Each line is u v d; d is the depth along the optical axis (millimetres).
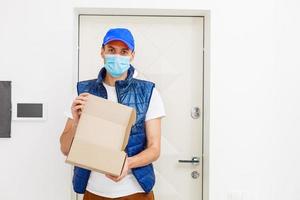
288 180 1948
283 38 1949
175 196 2064
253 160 1934
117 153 1223
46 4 1859
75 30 1942
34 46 1855
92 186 1492
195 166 2068
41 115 1854
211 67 1916
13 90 1854
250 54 1933
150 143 1479
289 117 1953
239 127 1927
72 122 1449
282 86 1949
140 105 1485
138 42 2049
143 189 1489
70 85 1866
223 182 1920
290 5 1949
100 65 2039
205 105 2025
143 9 1911
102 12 1971
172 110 2064
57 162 1865
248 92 1932
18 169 1854
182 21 2064
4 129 1847
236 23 1924
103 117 1265
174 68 2064
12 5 1850
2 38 1848
